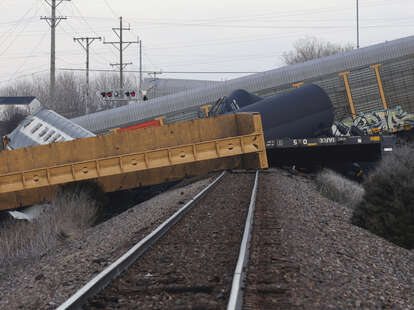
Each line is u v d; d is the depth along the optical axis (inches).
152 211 1368.1
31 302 590.9
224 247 785.6
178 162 2049.7
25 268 863.1
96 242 1018.7
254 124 2186.3
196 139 2539.4
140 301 531.5
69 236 1293.1
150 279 613.3
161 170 2268.7
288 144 2362.2
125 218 1407.5
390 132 3769.7
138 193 2544.3
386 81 3801.7
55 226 1304.1
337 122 3718.0
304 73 3902.6
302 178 2352.4
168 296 547.8
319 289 588.1
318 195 1760.6
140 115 3882.9
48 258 931.3
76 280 664.4
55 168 1936.5
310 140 2341.3
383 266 808.3
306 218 1144.2
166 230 939.3
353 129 3161.9
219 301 522.6
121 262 653.3
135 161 1998.0
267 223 985.5
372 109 3821.4
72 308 490.9
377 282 681.0
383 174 1274.6
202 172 2386.8
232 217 1082.7
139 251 749.9
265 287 560.1
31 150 2220.7
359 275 701.9
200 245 810.2
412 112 3762.3
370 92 3823.8
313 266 695.1
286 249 766.5
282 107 2935.5
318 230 1021.8
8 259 983.0
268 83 3937.0
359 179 2618.1
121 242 914.1
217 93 3924.7
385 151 2222.0
